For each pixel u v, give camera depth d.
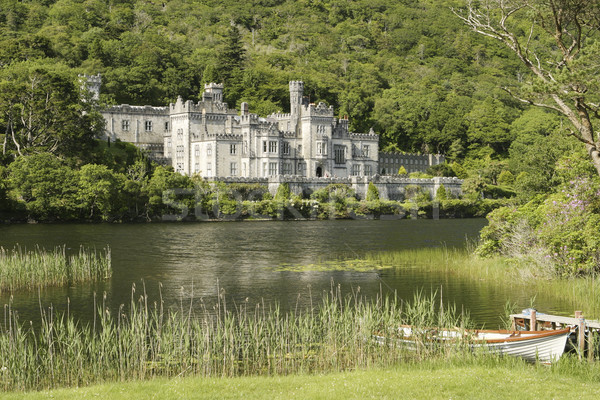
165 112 168.00
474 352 33.66
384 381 28.31
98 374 31.86
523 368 30.56
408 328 36.88
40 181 111.88
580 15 44.97
